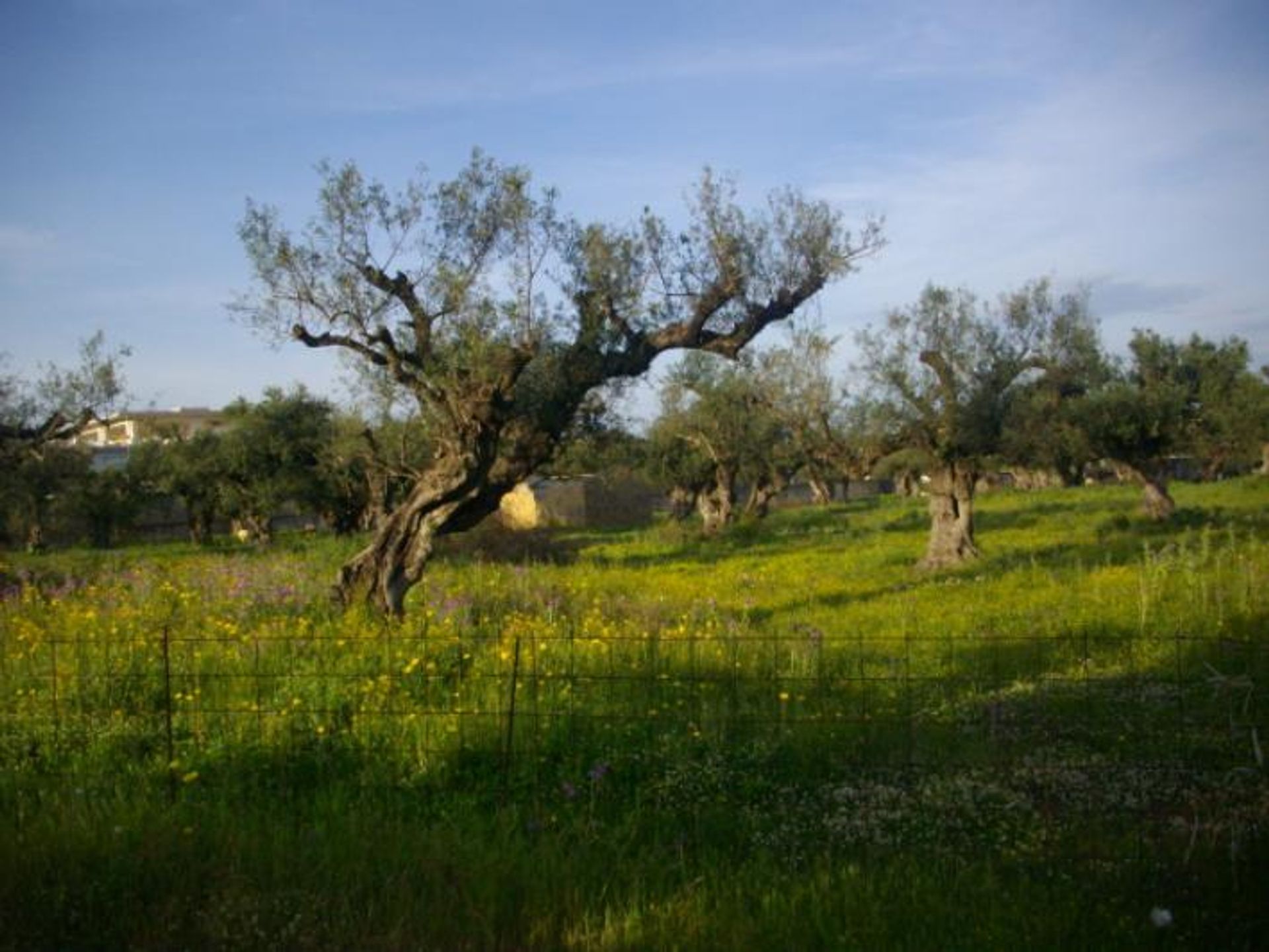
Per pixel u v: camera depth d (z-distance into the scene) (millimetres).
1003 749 8047
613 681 9227
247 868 5586
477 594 15547
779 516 48156
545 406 14828
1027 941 4992
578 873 5727
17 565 22344
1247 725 8570
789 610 17578
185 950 4953
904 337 25672
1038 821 6672
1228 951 4961
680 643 11000
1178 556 20094
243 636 10422
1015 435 25547
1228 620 13414
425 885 5504
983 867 5980
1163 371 50688
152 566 20125
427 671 9688
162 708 8703
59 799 6461
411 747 7602
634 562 29188
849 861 6023
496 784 7184
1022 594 18156
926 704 9375
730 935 5051
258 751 7496
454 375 13953
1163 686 9859
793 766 7715
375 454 24875
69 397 24234
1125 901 5469
